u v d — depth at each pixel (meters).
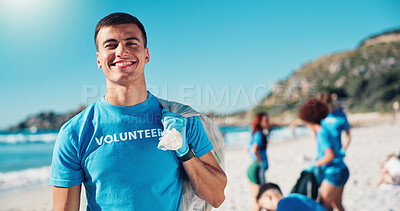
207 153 1.57
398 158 5.95
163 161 1.42
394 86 64.50
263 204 2.85
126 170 1.36
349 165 8.80
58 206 1.39
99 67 1.50
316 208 2.17
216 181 1.50
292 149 16.44
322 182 3.38
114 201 1.36
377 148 13.37
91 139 1.39
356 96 68.88
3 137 45.06
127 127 1.41
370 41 121.81
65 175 1.38
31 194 7.07
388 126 38.28
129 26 1.43
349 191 5.80
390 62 102.69
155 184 1.40
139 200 1.37
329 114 3.62
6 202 6.27
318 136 3.47
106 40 1.41
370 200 5.17
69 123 1.43
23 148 28.36
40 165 15.39
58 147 1.39
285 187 6.69
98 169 1.36
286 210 2.21
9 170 13.30
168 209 1.45
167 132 1.32
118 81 1.39
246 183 7.36
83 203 1.59
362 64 104.00
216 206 1.57
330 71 104.31
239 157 13.16
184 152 1.41
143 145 1.40
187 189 1.60
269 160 11.41
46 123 65.38
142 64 1.45
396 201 5.06
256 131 4.65
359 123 47.22
